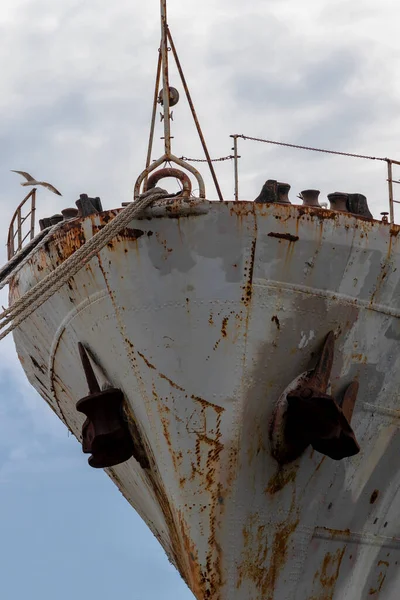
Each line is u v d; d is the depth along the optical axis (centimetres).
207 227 1165
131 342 1219
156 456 1244
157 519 1414
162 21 1287
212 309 1188
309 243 1186
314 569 1321
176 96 1269
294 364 1220
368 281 1230
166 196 1182
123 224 1157
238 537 1245
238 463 1220
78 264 1164
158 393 1219
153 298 1195
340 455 1211
